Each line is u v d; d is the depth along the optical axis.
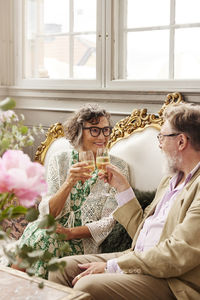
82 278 1.86
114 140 2.73
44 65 3.50
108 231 2.36
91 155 2.27
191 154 2.00
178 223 1.87
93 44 3.19
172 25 2.82
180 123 2.00
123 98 2.94
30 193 1.17
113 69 3.04
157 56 2.91
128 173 2.54
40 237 2.24
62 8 3.34
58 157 2.56
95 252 2.39
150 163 2.49
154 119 2.58
